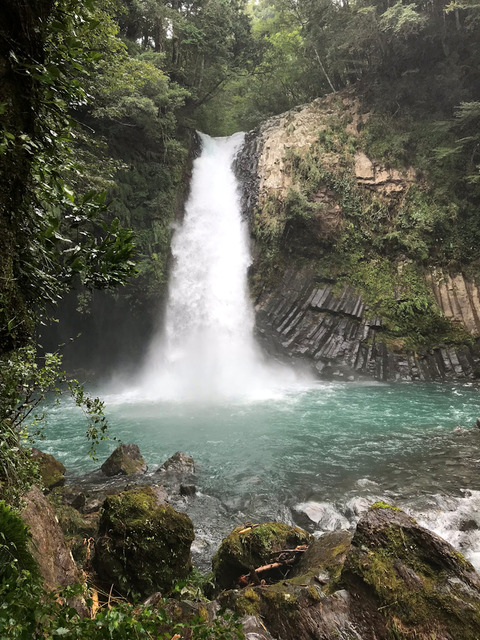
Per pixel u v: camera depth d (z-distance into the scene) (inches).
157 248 950.4
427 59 1106.7
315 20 1201.4
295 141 1121.4
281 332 939.3
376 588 165.0
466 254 976.3
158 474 403.2
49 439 526.9
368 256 1016.2
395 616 157.6
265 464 436.1
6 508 95.6
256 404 698.2
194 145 1205.1
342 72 1263.5
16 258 104.2
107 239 118.8
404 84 1116.5
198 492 370.9
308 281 995.3
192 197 1094.4
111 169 575.2
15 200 97.1
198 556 266.4
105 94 678.5
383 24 1040.8
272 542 244.5
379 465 423.8
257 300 994.1
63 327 909.8
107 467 412.2
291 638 155.2
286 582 190.9
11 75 91.8
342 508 334.3
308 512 327.9
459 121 1008.9
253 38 1328.7
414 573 168.2
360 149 1088.8
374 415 615.2
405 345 909.2
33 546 139.5
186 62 1213.7
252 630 146.1
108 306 903.1
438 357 903.1
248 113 1432.1
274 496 361.1
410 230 1005.8
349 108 1170.6
